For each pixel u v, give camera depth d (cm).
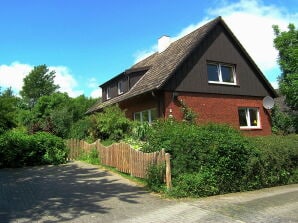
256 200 991
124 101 2253
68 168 1602
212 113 2072
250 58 2280
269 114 2378
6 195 1060
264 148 1246
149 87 1988
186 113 1952
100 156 1694
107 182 1244
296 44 2622
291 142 1372
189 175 1063
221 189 1095
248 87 2273
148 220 798
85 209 897
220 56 2169
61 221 798
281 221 772
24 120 4350
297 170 1351
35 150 1725
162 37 2602
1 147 1659
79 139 2145
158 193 1062
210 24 2178
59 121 2795
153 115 2048
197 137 1110
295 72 2584
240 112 2253
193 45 2031
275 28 2739
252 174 1185
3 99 2561
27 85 7625
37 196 1045
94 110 2764
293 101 2608
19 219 815
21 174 1460
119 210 886
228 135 1174
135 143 1541
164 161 1082
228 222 767
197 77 2048
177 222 777
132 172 1305
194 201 975
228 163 1111
